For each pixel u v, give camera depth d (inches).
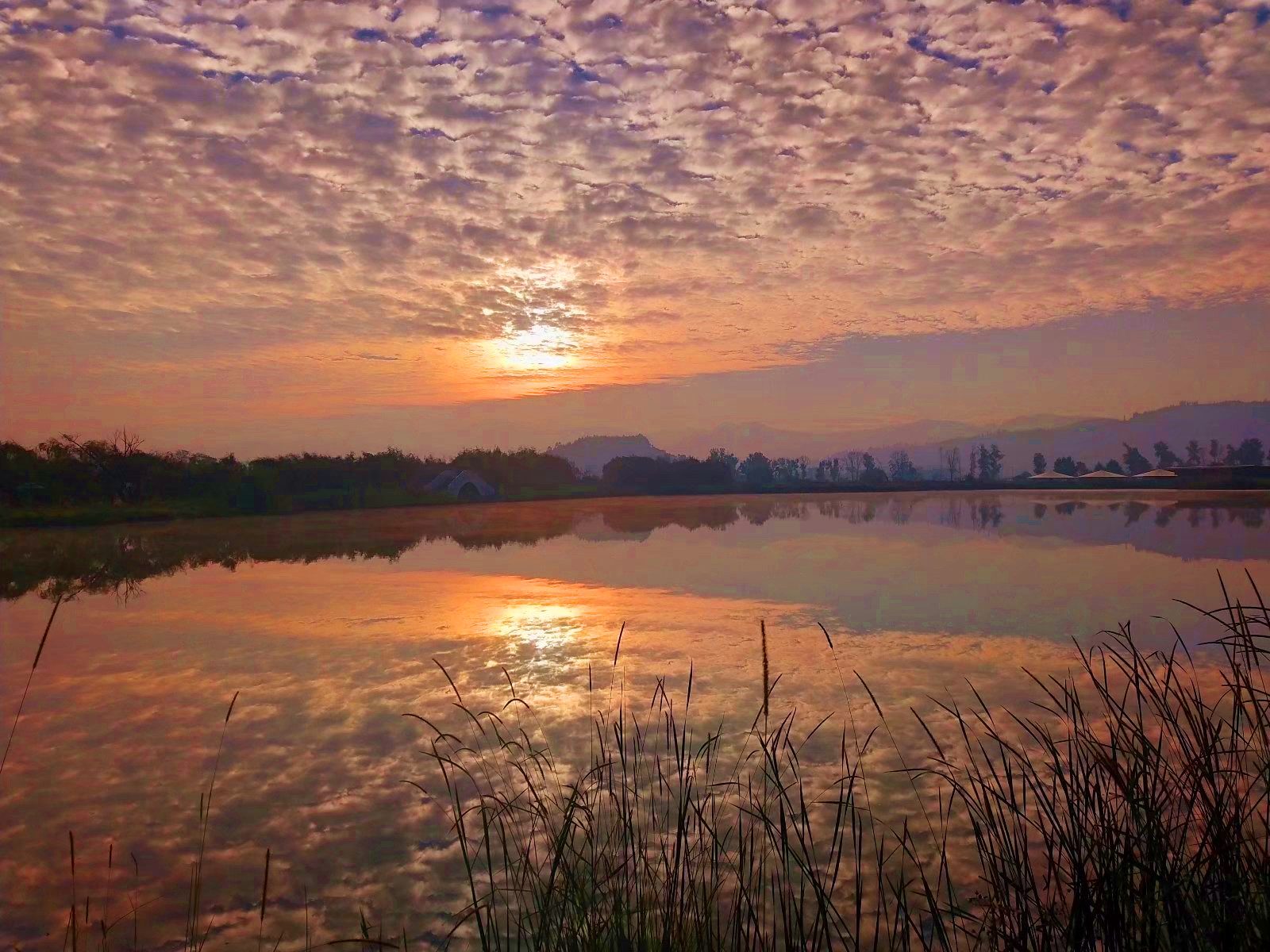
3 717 211.2
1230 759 105.7
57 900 126.8
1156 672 216.2
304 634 297.6
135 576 451.2
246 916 121.1
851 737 178.5
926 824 137.9
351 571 460.8
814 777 158.2
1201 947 80.7
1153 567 426.0
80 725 203.8
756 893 96.3
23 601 378.0
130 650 280.5
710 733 183.0
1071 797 100.0
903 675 226.1
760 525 737.0
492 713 201.6
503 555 528.7
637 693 214.7
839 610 321.1
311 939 114.8
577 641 274.8
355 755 179.0
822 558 483.5
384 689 225.8
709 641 271.6
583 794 119.7
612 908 94.7
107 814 155.2
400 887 127.1
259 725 200.1
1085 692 201.5
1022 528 662.5
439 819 148.3
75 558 538.6
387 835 143.3
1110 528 649.0
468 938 113.0
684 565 462.0
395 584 407.5
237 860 137.3
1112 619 295.3
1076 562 452.4
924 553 502.6
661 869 117.4
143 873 133.9
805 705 201.6
